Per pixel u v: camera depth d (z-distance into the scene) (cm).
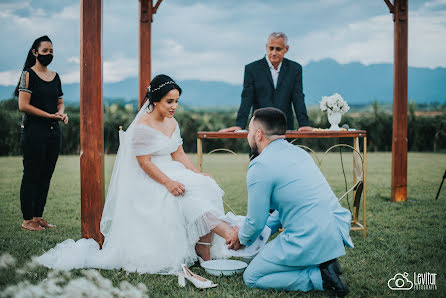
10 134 1077
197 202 265
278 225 265
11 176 704
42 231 363
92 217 315
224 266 274
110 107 1197
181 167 291
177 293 227
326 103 368
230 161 1075
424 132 1240
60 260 270
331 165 924
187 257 269
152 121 288
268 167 224
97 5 310
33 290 220
